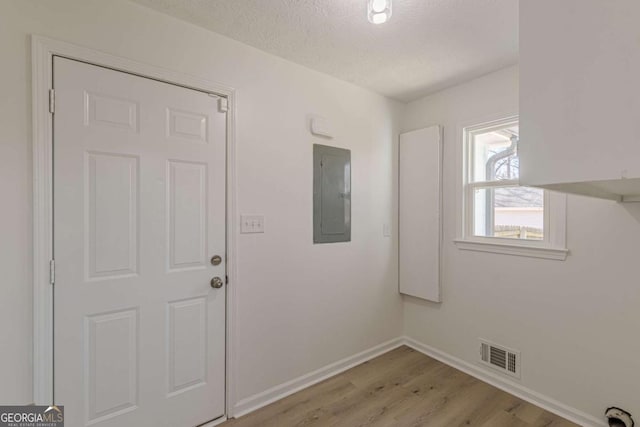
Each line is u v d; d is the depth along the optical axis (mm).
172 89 1679
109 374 1516
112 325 1522
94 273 1472
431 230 2639
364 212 2639
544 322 2006
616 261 1722
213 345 1832
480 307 2355
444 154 2609
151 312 1628
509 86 2205
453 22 1705
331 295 2414
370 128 2670
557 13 640
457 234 2510
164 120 1654
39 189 1334
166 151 1661
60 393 1393
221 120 1853
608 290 1749
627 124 551
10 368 1295
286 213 2146
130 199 1561
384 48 1983
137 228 1582
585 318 1834
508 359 2184
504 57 2086
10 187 1286
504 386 2189
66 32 1392
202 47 1774
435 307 2682
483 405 2004
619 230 1712
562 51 633
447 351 2590
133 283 1574
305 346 2254
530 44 678
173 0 1542
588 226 1824
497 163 2379
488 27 1752
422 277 2709
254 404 1988
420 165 2723
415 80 2451
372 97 2684
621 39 558
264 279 2043
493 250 2273
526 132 686
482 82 2361
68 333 1410
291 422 1846
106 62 1482
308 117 2256
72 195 1411
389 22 1707
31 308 1330
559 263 1941
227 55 1868
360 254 2609
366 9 1600
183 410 1730
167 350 1681
